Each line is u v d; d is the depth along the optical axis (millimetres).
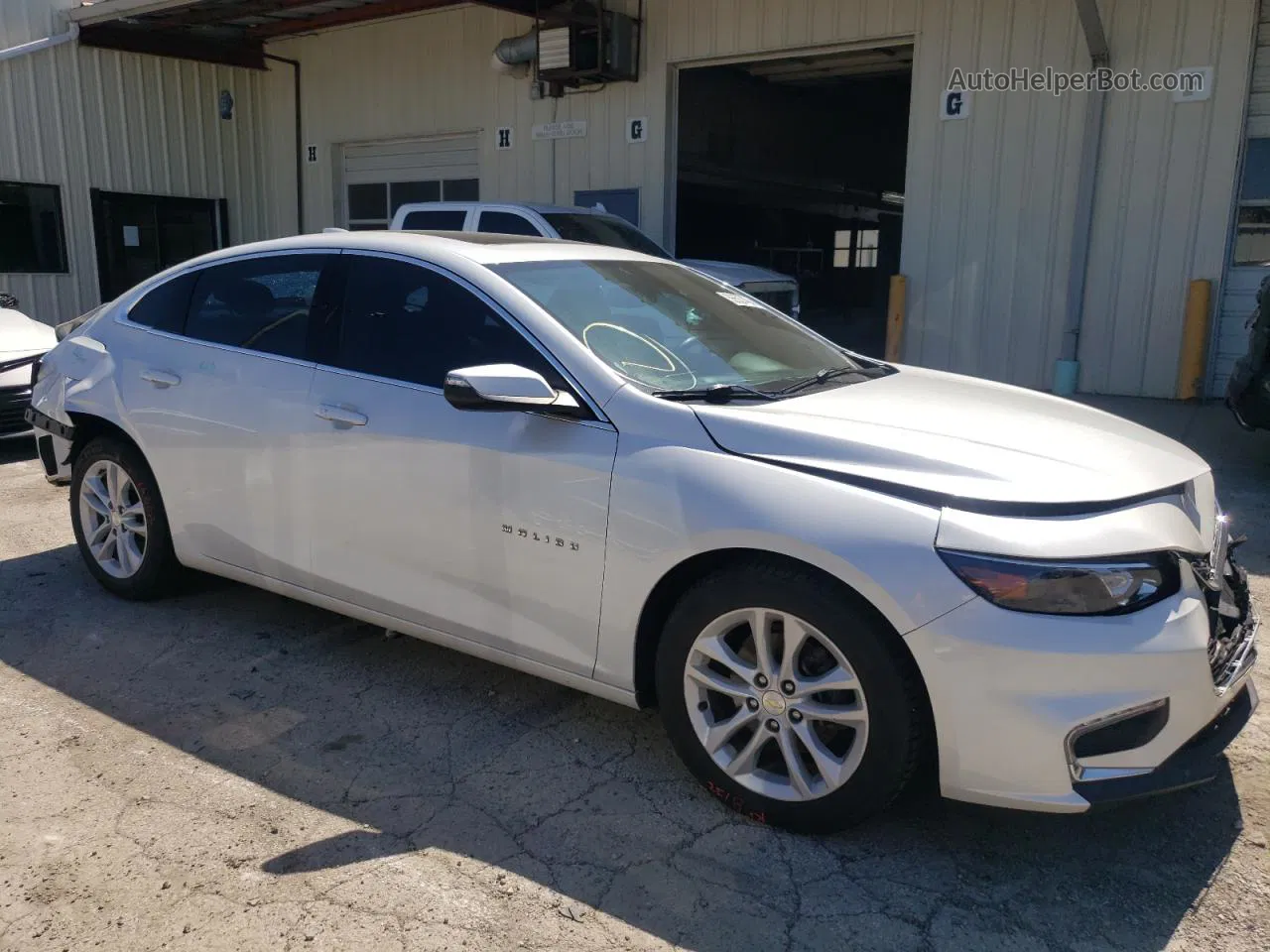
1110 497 2758
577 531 3166
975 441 2965
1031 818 3094
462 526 3434
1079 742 2617
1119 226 9852
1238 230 9500
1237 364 7027
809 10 11414
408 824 3049
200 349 4281
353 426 3686
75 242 14758
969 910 2674
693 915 2654
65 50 14375
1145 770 2652
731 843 2957
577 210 10086
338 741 3547
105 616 4637
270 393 3963
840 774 2826
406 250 3818
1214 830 3031
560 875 2812
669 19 12484
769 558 2896
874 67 16297
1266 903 2701
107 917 2621
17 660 4160
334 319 3904
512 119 14180
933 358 11055
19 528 6016
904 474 2803
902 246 11070
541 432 3270
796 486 2846
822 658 2883
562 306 3547
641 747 3523
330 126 16297
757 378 3598
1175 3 9297
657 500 3008
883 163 23328
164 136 15672
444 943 2537
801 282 24250
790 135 19391
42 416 4914
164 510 4492
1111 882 2795
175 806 3127
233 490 4113
